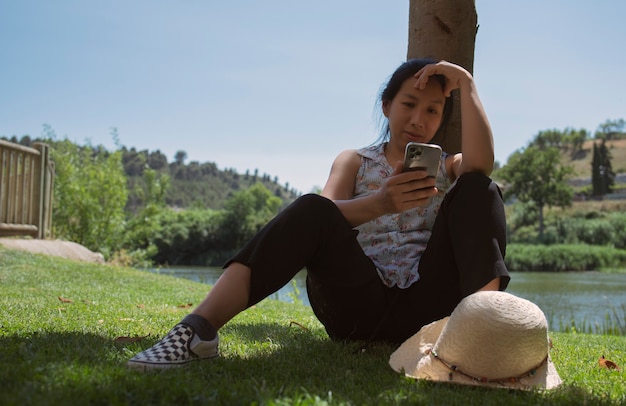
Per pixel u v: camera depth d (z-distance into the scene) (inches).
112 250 613.6
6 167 315.6
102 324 105.7
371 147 93.0
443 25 135.5
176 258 1749.5
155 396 51.1
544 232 2118.6
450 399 56.4
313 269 78.0
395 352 70.7
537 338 59.9
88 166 607.8
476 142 79.0
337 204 77.6
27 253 283.7
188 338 64.4
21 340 78.3
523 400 57.2
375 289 78.2
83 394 49.2
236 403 50.4
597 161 3100.4
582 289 716.0
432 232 78.4
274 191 5039.4
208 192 4532.5
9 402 45.1
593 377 77.4
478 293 62.5
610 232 1893.5
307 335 103.9
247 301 69.3
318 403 50.6
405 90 87.8
